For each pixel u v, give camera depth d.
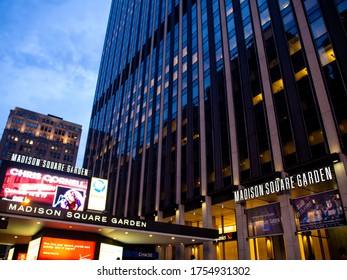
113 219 23.50
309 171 23.08
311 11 27.58
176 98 47.03
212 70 39.47
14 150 113.38
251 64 32.94
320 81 24.84
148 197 46.06
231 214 36.94
